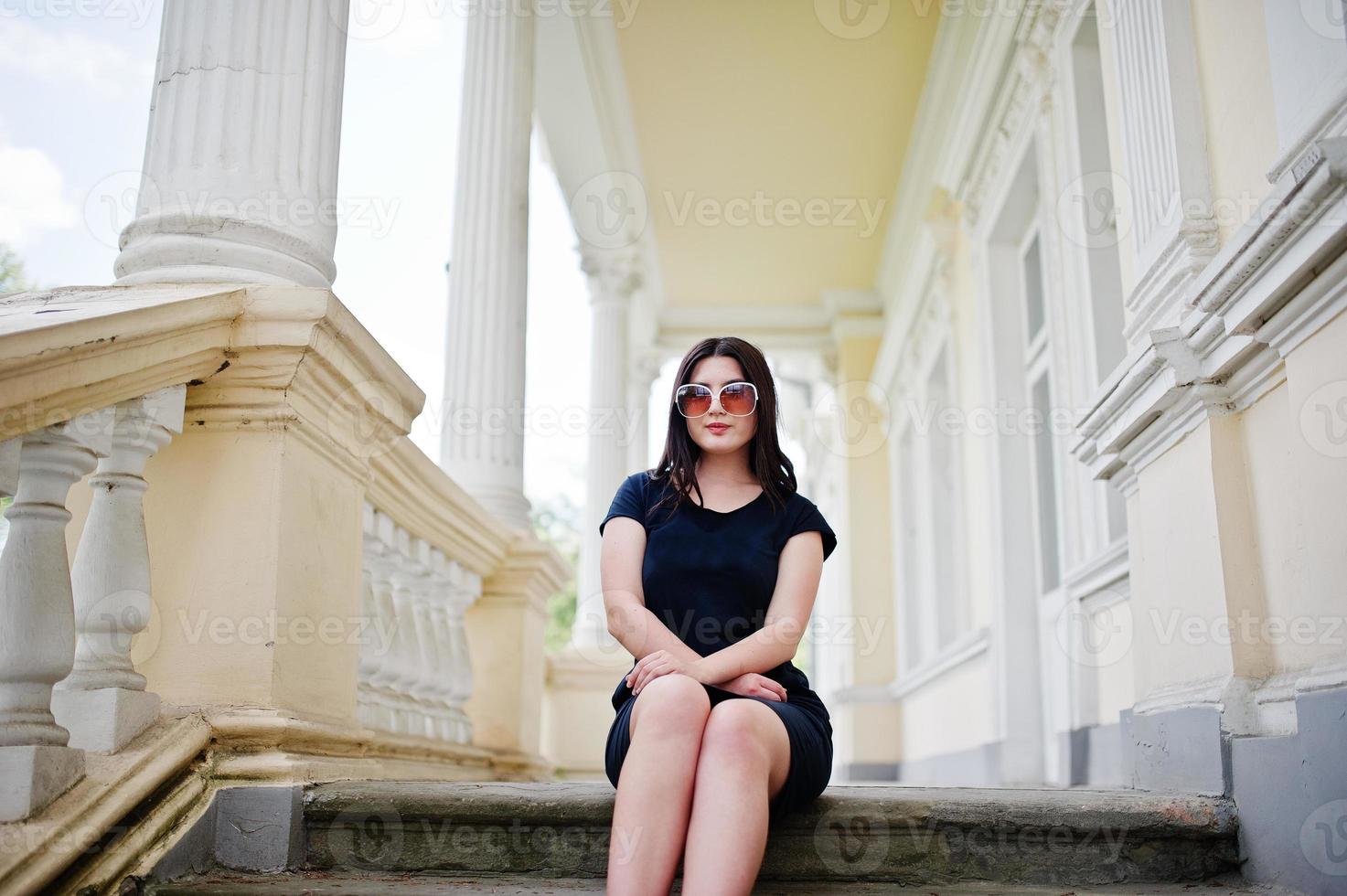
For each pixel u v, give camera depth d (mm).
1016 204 5969
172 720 2055
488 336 4969
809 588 2195
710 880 1579
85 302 2082
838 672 11773
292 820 2066
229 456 2285
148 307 1952
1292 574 2186
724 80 7527
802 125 8039
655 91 7688
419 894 1836
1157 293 2887
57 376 1750
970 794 2309
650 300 10438
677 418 2322
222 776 2092
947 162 7062
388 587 3377
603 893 1879
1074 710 4801
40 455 1810
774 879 2066
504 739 4406
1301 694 1986
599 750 6973
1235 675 2299
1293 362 2100
